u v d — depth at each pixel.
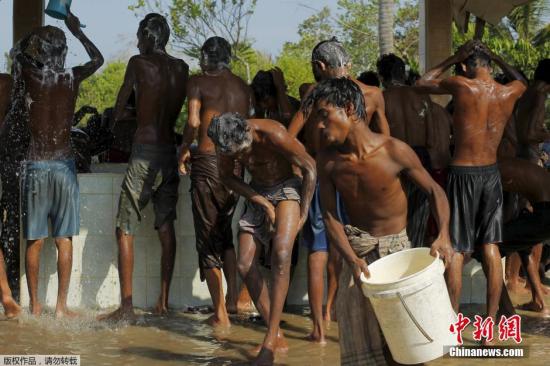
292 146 5.16
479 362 5.26
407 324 4.23
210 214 6.27
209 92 6.33
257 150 5.23
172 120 6.78
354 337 4.63
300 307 6.97
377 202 4.54
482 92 5.91
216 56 6.43
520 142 6.95
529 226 6.35
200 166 6.26
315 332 5.81
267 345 5.20
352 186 4.52
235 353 5.51
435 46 10.59
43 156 6.56
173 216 6.75
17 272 7.45
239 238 5.57
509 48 20.39
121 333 6.06
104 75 24.44
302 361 5.29
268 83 7.15
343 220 5.98
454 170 5.97
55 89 6.49
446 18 10.55
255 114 7.14
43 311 6.74
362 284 4.33
